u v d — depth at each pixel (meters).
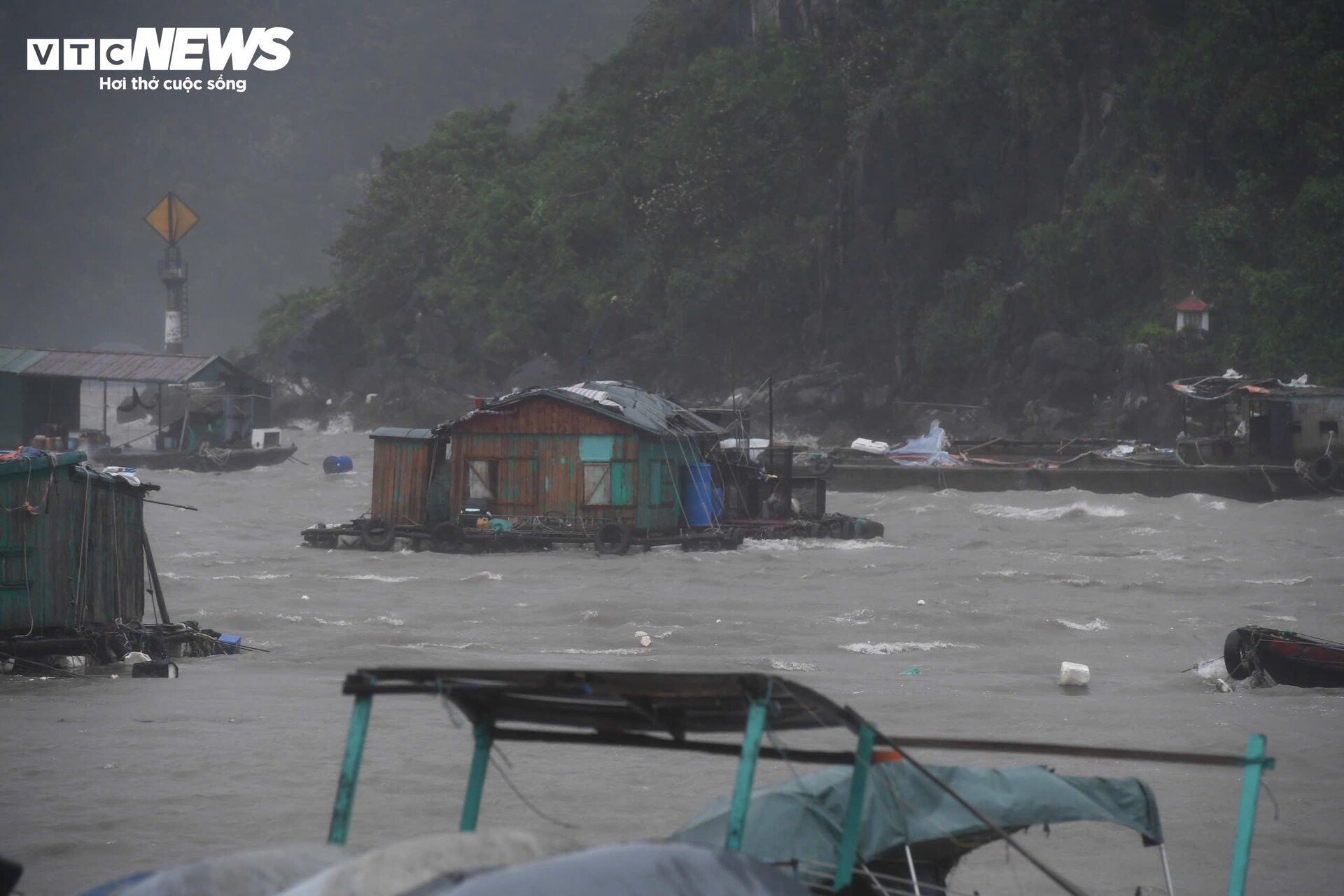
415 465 125.50
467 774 42.88
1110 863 33.56
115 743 47.94
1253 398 172.12
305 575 106.06
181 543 128.38
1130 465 178.50
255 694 59.34
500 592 97.38
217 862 16.73
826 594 96.81
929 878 22.34
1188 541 128.12
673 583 102.56
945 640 78.69
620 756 45.53
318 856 17.09
